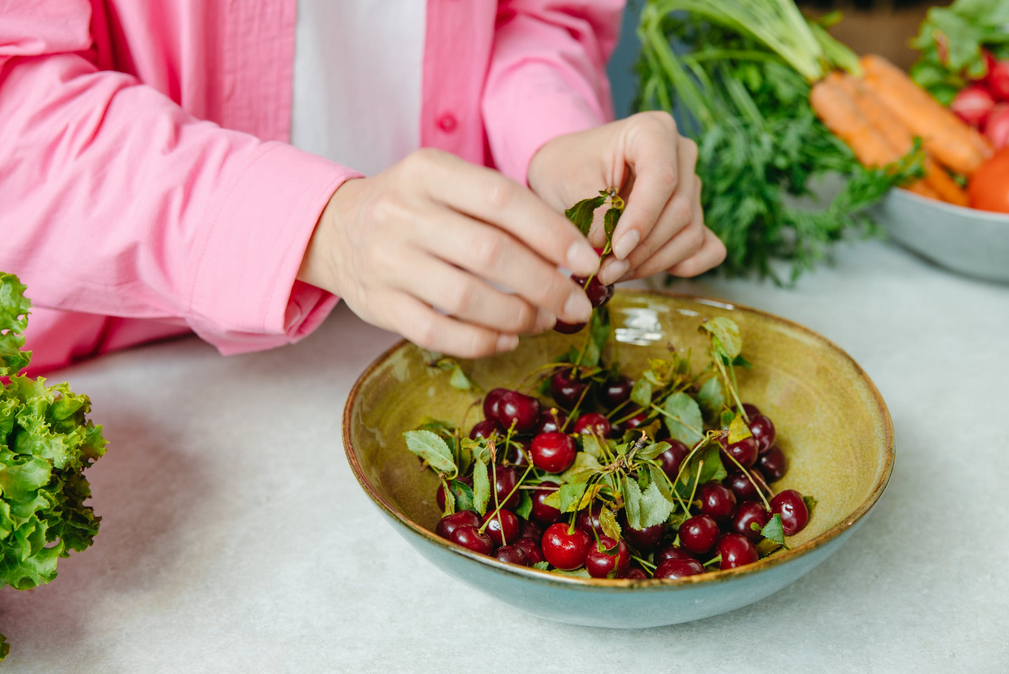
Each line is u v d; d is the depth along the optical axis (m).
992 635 0.53
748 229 0.87
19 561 0.50
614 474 0.54
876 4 1.28
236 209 0.59
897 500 0.62
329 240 0.58
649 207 0.58
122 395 0.71
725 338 0.59
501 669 0.52
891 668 0.51
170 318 0.67
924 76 1.01
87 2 0.65
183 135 0.61
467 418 0.63
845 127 0.91
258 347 0.68
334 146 0.80
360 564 0.58
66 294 0.64
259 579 0.57
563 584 0.46
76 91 0.62
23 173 0.61
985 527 0.60
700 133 0.93
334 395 0.71
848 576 0.56
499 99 0.83
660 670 0.52
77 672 0.52
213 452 0.66
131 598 0.55
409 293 0.54
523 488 0.56
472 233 0.52
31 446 0.51
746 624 0.54
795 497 0.55
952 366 0.75
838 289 0.86
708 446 0.55
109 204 0.60
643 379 0.61
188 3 0.69
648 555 0.55
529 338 0.66
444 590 0.56
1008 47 0.95
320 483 0.63
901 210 0.84
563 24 0.89
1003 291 0.86
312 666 0.52
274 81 0.75
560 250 0.52
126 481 0.63
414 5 0.79
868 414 0.56
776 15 0.94
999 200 0.85
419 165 0.53
